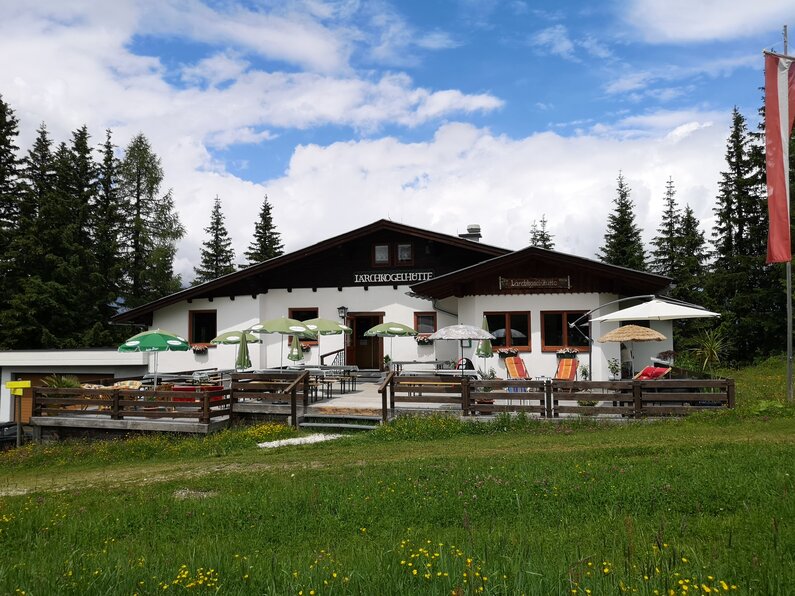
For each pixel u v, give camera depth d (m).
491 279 20.42
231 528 6.64
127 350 16.72
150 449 13.88
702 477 7.27
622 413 13.42
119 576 4.52
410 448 11.80
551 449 10.48
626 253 49.75
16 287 34.53
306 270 24.95
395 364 21.59
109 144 41.75
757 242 39.03
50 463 13.70
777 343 37.50
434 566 4.32
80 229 37.91
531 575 3.95
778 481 6.86
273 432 14.24
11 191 37.38
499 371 19.97
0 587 4.43
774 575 3.94
